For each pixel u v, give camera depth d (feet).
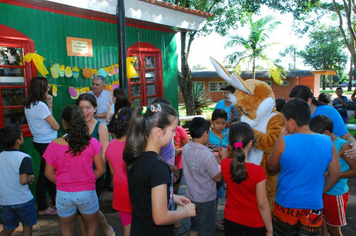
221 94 85.56
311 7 49.21
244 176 7.55
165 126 5.67
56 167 8.52
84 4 15.24
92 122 11.06
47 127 13.09
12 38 13.67
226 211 8.34
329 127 8.61
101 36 17.80
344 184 8.71
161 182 5.35
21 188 9.53
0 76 13.79
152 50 20.90
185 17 21.20
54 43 15.42
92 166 9.45
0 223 12.32
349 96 99.91
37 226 12.37
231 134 7.91
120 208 8.71
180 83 43.42
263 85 10.53
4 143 9.56
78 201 8.49
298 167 7.39
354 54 48.60
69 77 16.22
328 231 9.22
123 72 14.08
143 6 17.95
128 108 8.94
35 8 14.49
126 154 5.72
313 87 86.02
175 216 5.54
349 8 46.47
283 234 7.73
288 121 7.69
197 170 9.15
